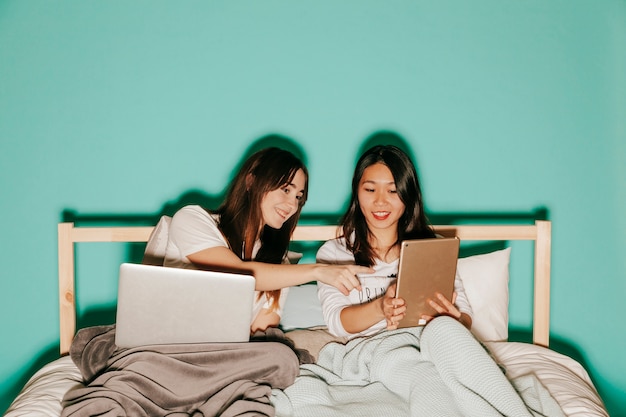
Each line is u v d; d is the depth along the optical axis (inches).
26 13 65.7
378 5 69.3
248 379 45.7
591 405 47.6
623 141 71.7
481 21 70.2
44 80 66.7
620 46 70.7
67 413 41.0
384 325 57.7
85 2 66.4
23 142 67.0
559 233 72.7
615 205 72.4
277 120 69.9
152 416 42.1
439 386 44.1
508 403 41.7
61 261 62.2
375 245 61.6
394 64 70.1
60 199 68.1
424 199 71.9
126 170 68.7
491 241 72.8
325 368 52.3
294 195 55.9
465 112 71.1
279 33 68.8
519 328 73.5
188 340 45.6
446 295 52.4
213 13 68.0
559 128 71.7
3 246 67.6
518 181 72.2
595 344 73.8
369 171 58.1
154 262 57.6
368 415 43.7
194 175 69.6
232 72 68.9
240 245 56.6
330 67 69.7
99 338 49.9
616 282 73.2
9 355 68.6
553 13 70.4
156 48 67.8
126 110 68.0
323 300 59.5
